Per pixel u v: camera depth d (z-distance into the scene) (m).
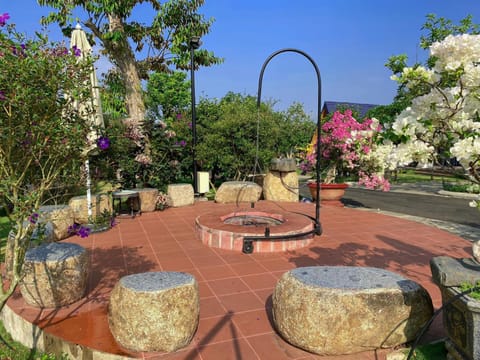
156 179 10.05
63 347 2.99
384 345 2.75
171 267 4.85
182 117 14.16
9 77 2.18
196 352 2.83
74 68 2.48
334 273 3.07
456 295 2.24
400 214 8.80
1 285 2.74
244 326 3.24
